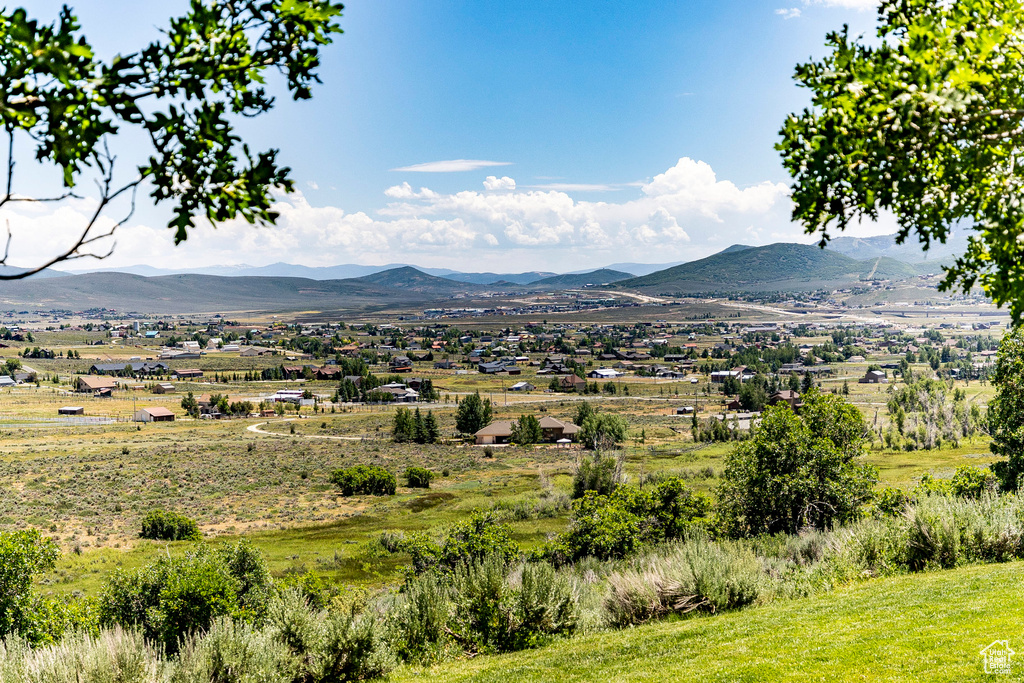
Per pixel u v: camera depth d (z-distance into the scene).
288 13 4.50
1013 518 15.70
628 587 15.54
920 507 16.86
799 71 5.57
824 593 14.68
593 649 12.66
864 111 5.10
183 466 95.94
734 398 188.50
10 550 16.94
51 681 10.77
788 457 28.48
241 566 24.39
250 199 4.40
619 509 29.08
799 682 8.17
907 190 5.04
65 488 79.00
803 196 5.39
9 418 168.00
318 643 13.47
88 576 41.72
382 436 134.88
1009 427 29.97
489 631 14.85
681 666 9.92
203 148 4.27
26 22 3.63
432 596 15.42
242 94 4.59
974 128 4.97
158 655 14.41
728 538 28.38
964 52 5.21
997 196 5.70
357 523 61.47
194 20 4.16
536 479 83.44
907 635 9.23
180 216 4.27
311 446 119.44
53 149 3.90
